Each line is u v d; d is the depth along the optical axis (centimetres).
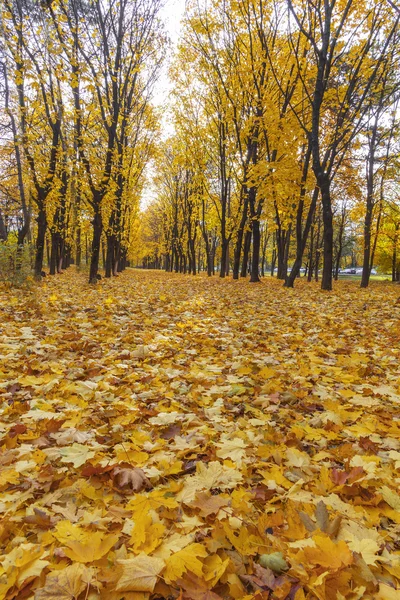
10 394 322
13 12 1120
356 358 448
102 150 1709
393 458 222
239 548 148
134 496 187
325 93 1402
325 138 1856
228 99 1845
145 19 1482
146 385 360
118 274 2794
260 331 611
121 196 2112
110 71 1353
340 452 235
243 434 259
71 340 520
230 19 1609
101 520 168
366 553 142
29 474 208
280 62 1538
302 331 621
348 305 936
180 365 422
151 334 563
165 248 5434
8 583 129
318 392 340
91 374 385
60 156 1405
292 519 161
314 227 2839
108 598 125
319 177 1345
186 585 129
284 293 1249
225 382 374
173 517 171
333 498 182
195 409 308
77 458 216
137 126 2322
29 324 595
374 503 181
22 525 169
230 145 1819
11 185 2058
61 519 172
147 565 134
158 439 252
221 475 202
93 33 1176
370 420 281
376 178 2086
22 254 1002
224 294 1199
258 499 186
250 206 1767
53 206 1803
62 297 948
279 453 229
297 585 132
